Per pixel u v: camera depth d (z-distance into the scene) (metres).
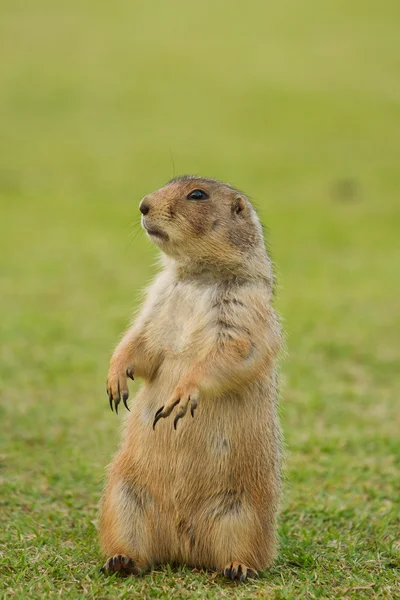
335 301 27.59
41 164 51.97
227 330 9.11
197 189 9.73
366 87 71.12
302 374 20.00
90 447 14.54
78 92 68.62
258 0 99.12
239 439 9.23
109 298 27.02
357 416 17.19
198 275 9.74
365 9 94.81
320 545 10.53
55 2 95.62
